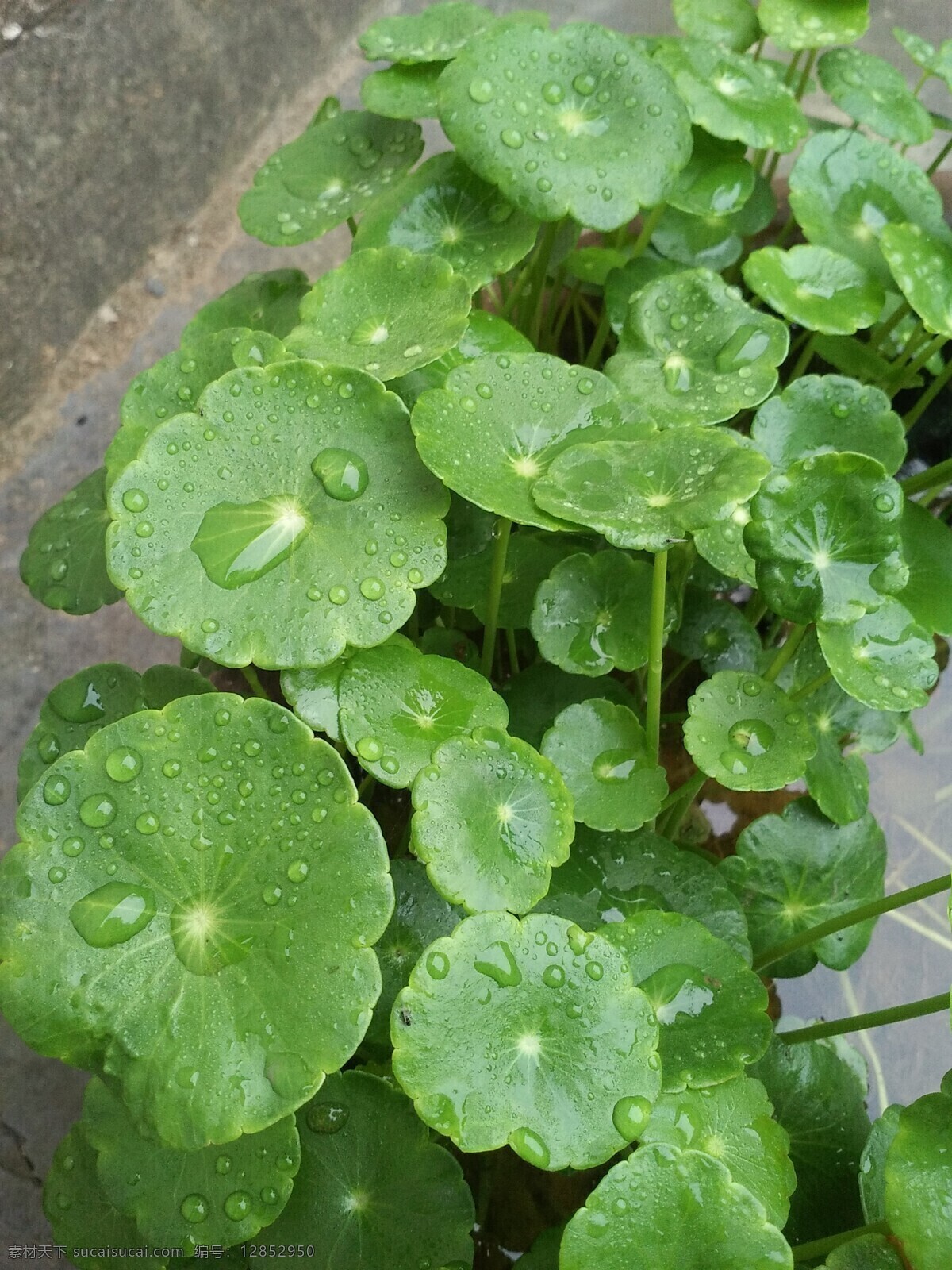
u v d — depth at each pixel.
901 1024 0.33
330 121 0.34
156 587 0.25
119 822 0.24
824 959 0.31
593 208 0.29
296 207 0.33
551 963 0.24
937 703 0.37
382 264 0.29
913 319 0.39
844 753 0.33
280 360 0.28
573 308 0.40
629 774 0.29
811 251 0.33
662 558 0.27
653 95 0.30
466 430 0.26
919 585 0.32
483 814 0.25
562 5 0.45
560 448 0.27
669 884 0.29
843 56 0.36
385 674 0.27
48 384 0.44
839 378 0.31
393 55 0.33
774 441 0.31
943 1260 0.24
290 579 0.26
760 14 0.35
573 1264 0.23
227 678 0.34
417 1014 0.23
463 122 0.29
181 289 0.46
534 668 0.32
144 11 0.41
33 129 0.40
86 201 0.42
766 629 0.37
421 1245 0.26
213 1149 0.25
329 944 0.24
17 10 0.38
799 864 0.31
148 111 0.43
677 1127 0.26
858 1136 0.29
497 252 0.30
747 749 0.28
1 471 0.43
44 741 0.30
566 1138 0.23
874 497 0.26
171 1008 0.23
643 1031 0.24
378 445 0.26
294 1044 0.23
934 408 0.39
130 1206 0.25
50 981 0.23
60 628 0.41
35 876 0.24
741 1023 0.27
